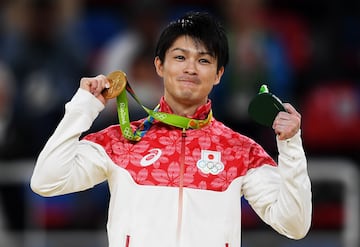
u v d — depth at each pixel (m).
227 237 17.44
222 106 33.69
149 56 33.75
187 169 17.59
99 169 17.75
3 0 36.28
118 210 17.53
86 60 35.44
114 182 17.72
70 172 17.44
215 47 17.94
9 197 31.33
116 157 17.75
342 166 31.81
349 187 31.80
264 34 35.34
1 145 32.62
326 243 32.28
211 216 17.44
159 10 34.53
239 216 17.72
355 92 36.22
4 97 33.59
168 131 18.00
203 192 17.47
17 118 33.19
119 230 17.45
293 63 36.78
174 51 17.91
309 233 32.41
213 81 18.09
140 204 17.41
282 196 17.30
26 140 33.00
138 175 17.55
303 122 35.69
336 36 37.91
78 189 17.75
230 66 34.19
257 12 36.19
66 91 34.31
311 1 38.75
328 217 32.62
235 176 17.72
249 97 33.91
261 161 17.94
